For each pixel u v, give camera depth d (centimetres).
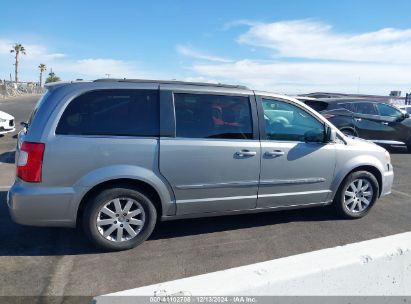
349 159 500
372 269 229
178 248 418
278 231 472
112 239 401
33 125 380
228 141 432
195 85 434
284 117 468
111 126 393
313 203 495
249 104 449
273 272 212
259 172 448
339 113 1086
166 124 409
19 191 373
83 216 391
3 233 447
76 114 385
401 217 536
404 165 952
